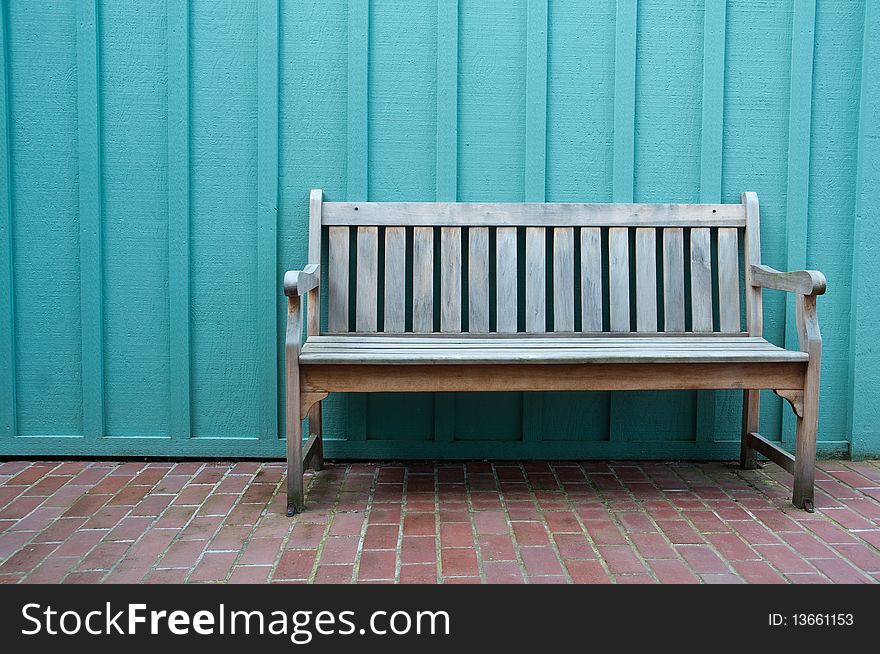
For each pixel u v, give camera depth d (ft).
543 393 9.86
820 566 6.58
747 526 7.55
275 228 9.52
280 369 9.75
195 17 9.38
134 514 7.82
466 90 9.55
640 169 9.71
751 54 9.59
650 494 8.55
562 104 9.61
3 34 9.26
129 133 9.47
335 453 9.82
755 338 9.18
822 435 9.99
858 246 9.69
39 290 9.60
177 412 9.71
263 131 9.40
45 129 9.43
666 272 9.41
